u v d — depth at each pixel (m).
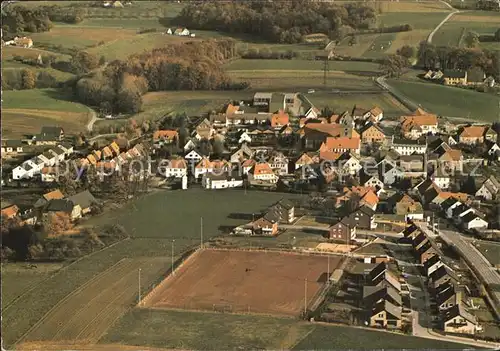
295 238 189.25
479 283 159.75
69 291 158.75
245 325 143.00
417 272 167.25
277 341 136.50
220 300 154.00
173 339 138.00
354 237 189.62
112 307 151.25
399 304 146.38
